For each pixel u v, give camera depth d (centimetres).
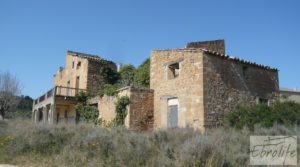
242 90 1873
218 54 1766
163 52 1964
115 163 970
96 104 2386
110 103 2119
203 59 1708
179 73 1822
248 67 1958
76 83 2942
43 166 1027
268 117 1455
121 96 1986
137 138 1119
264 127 1343
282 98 2494
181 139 1065
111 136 1178
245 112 1583
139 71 2584
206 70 1705
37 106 3128
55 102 2459
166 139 1105
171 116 1828
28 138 1293
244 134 1197
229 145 1009
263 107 1570
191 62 1759
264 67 2041
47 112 2773
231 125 1578
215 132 1192
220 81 1761
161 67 1961
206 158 865
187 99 1738
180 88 1795
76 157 1063
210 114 1662
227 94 1775
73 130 1364
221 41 2102
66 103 2520
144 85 2425
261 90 2005
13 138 1308
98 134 1198
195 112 1675
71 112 2602
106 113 2155
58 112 2877
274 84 2116
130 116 1877
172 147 980
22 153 1212
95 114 2319
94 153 1066
